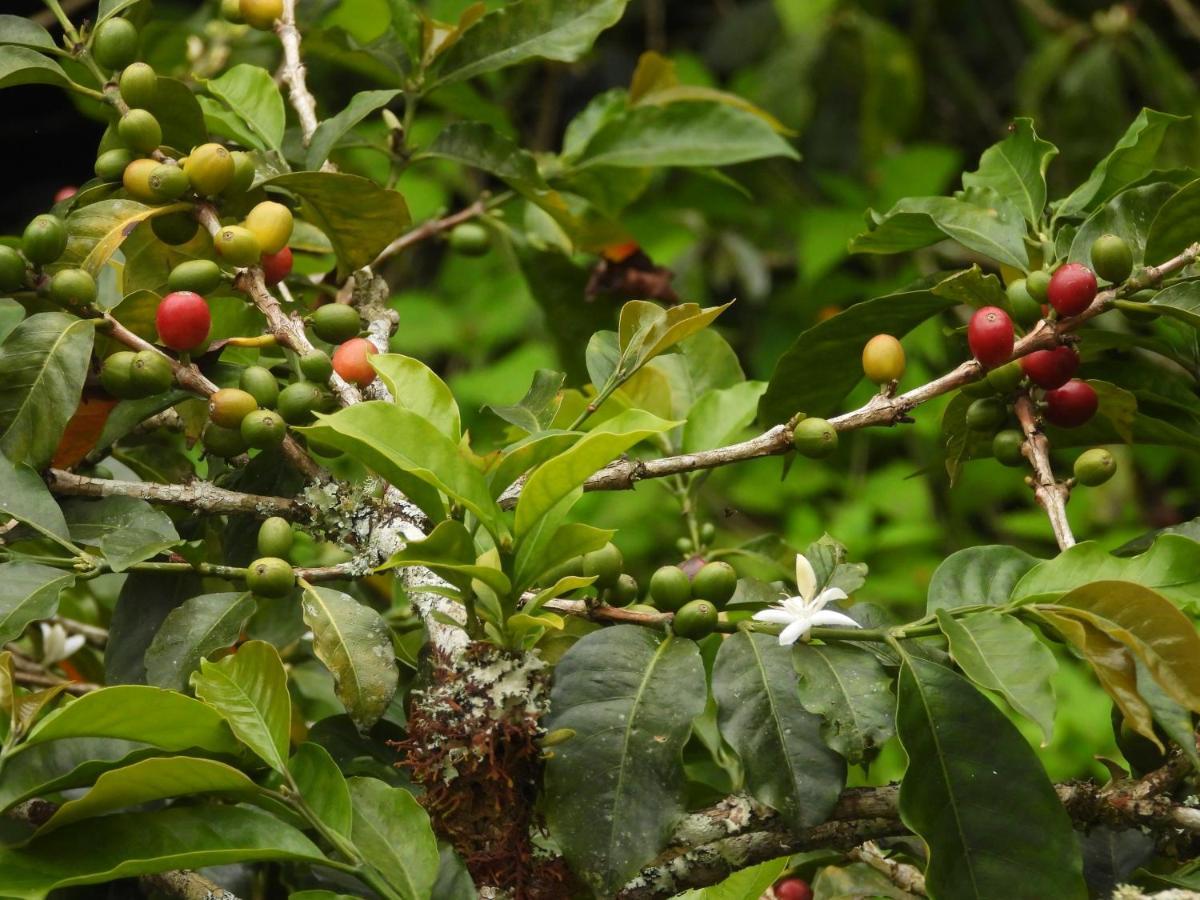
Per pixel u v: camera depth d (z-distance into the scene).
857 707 1.04
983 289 1.12
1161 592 1.05
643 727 1.04
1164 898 1.02
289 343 1.12
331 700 1.29
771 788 1.03
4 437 1.09
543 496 1.03
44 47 1.16
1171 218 1.11
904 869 1.11
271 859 1.03
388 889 1.02
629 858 1.02
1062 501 1.11
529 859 1.04
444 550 1.03
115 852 1.02
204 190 1.13
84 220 1.12
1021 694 1.02
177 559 1.12
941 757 1.03
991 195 1.18
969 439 1.16
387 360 1.06
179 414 1.18
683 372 1.27
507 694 1.04
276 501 1.11
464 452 1.06
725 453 1.09
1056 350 1.11
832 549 1.11
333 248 1.19
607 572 1.07
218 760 1.05
